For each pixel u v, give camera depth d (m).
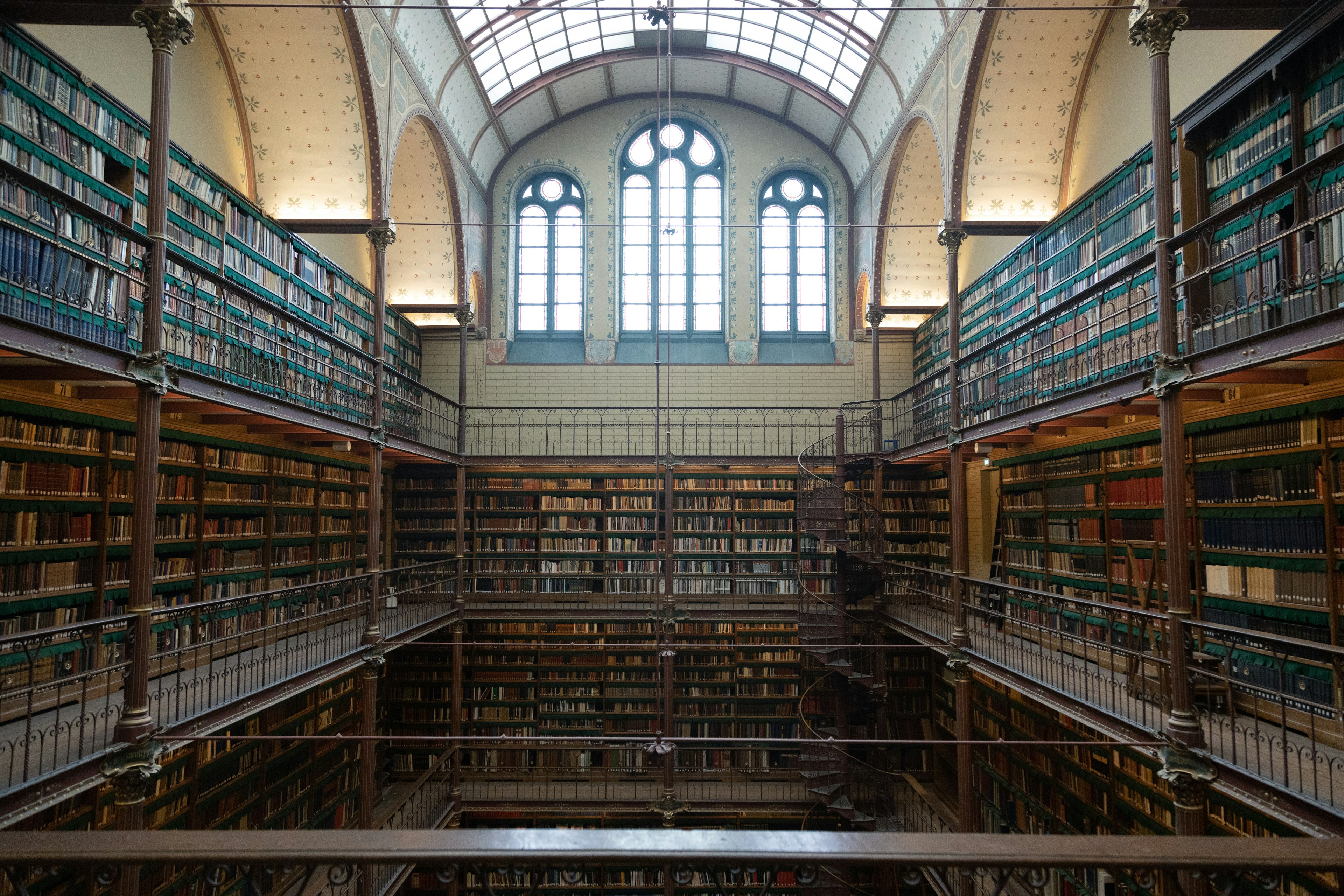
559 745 13.61
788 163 19.17
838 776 13.48
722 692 16.67
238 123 12.12
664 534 16.80
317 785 12.33
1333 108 6.70
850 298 18.77
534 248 19.09
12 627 7.20
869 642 14.69
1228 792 5.93
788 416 18.42
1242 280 7.64
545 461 15.59
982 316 14.26
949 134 12.23
